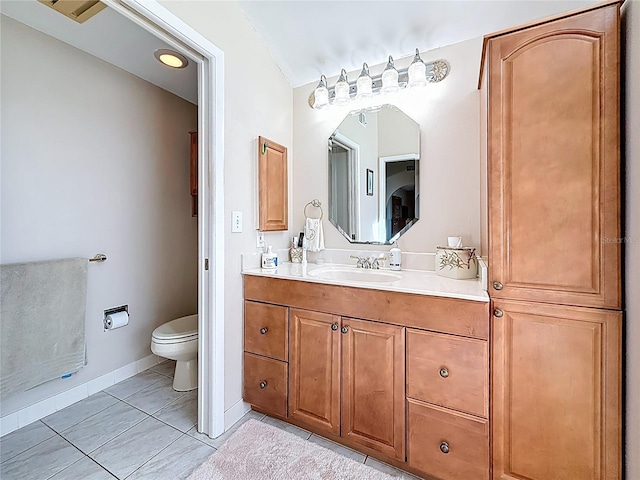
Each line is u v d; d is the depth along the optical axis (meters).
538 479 1.12
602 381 1.03
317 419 1.56
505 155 1.16
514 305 1.15
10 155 1.63
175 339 1.95
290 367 1.64
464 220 1.74
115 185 2.14
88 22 1.66
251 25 1.82
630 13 0.94
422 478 1.34
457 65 1.74
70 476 1.34
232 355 1.71
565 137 1.06
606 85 1.00
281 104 2.12
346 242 2.08
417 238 1.87
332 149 2.13
